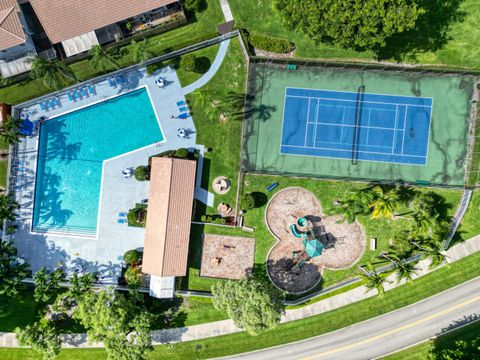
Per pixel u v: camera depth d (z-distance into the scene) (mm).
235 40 46031
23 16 43344
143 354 41594
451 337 46812
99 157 46562
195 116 46469
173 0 42562
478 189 46562
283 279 46688
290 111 46719
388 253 46656
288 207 46656
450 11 45469
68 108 46062
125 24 44438
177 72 46156
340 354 47031
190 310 46688
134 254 45125
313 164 46969
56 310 46031
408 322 47000
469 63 45844
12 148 45531
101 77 45125
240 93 46438
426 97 46500
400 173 46938
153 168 44000
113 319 39656
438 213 45938
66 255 46531
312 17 38406
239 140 46594
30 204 46312
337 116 46719
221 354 46906
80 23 42625
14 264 46125
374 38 39500
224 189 46438
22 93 45531
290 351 47031
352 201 43094
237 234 46656
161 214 43281
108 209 46531
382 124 46719
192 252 46438
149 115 46500
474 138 46438
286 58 45500
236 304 41094
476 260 46906
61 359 46719
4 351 46562
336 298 46906
